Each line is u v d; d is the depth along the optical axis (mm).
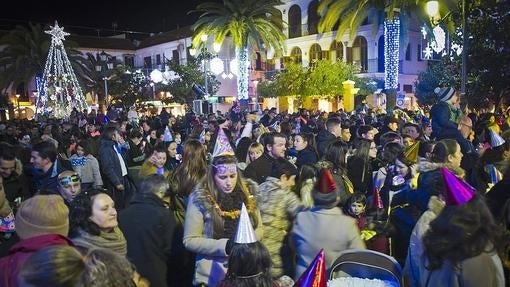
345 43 39562
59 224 2752
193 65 37406
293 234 3701
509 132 5363
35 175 5559
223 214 3793
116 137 8367
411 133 8430
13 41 41594
